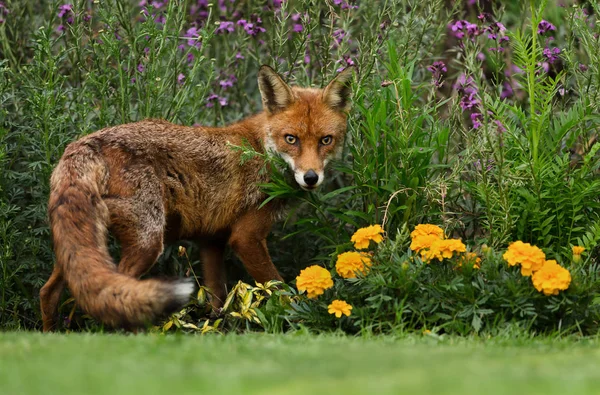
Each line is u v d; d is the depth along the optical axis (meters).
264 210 11.09
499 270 9.62
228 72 14.44
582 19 11.33
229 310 10.41
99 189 9.55
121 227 9.71
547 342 8.09
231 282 12.35
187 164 10.55
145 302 7.94
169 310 8.00
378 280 9.33
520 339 8.13
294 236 12.15
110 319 8.19
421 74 14.31
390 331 9.21
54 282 9.71
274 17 14.02
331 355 6.42
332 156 11.38
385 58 12.85
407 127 10.53
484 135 10.59
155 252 9.98
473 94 11.83
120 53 12.66
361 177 10.75
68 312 11.26
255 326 10.50
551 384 4.86
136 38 11.52
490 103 10.95
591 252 10.21
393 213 10.59
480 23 12.62
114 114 12.06
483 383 4.89
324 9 14.27
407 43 11.88
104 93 11.55
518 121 12.04
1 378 5.23
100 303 8.18
